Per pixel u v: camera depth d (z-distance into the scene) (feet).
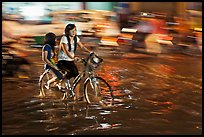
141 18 53.01
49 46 23.99
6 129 18.83
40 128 19.01
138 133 18.44
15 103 23.15
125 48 46.29
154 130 18.89
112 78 30.50
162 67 35.50
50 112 21.50
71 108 22.26
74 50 23.68
